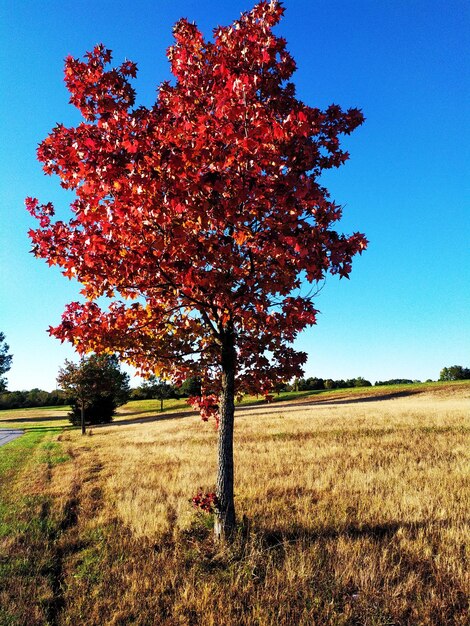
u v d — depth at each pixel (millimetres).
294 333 6723
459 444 14438
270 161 4746
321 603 4410
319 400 65188
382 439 16547
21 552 6180
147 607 4504
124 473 12141
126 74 5613
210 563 5508
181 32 5934
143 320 6562
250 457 13531
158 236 5113
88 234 5324
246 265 5941
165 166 4613
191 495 8867
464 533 5941
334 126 6285
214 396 7527
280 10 5328
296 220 4688
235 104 4219
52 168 5473
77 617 4371
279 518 6902
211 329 6812
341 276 4742
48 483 11469
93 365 34062
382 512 7027
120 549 6160
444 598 4332
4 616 4398
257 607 4312
